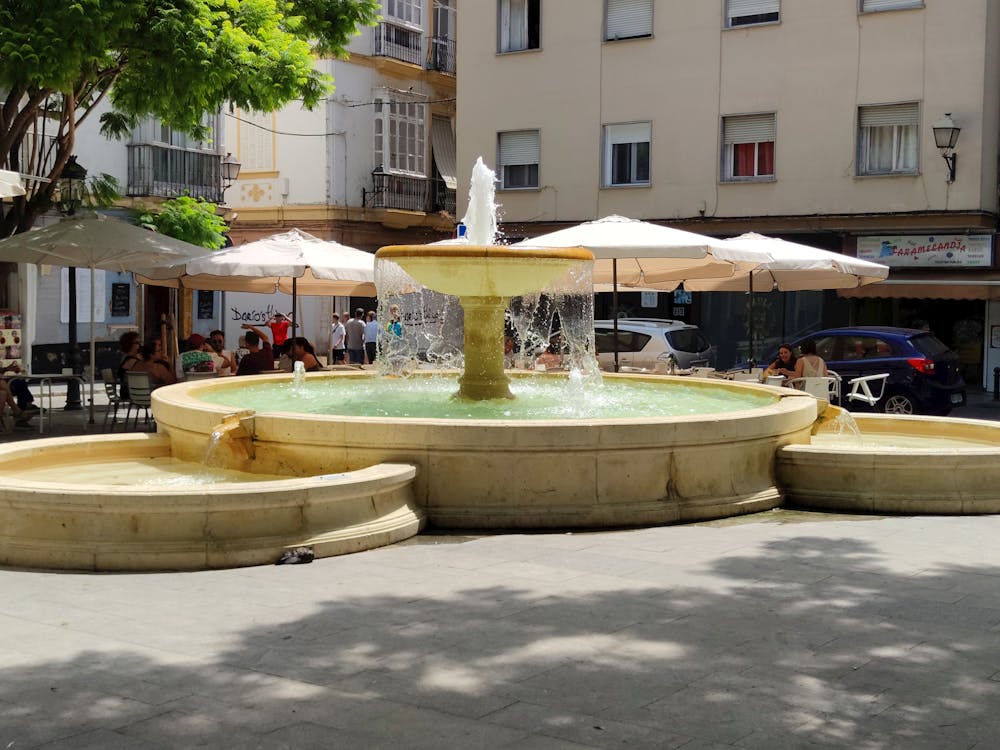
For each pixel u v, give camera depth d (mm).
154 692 4918
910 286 25766
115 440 10195
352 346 29016
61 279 27375
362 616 6105
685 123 29031
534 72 31000
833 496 9547
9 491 7391
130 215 25750
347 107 36000
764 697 4875
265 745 4336
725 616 6129
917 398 19203
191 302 32000
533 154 31297
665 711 4703
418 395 12609
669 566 7324
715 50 28562
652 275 19641
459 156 32062
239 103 18234
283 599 6488
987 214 25906
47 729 4492
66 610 6281
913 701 4844
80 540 7324
